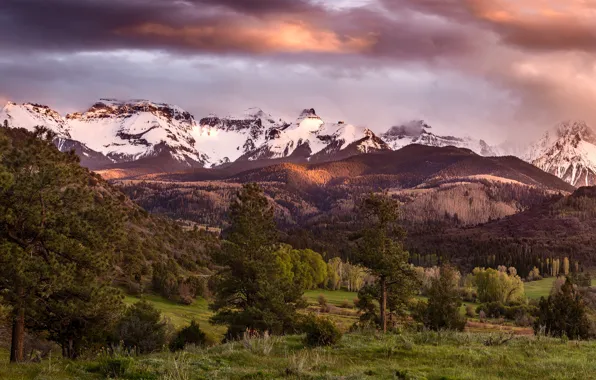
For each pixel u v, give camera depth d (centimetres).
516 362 2073
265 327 4853
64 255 2953
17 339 2727
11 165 2909
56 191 3019
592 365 2014
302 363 1873
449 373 1864
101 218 3195
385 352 2248
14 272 2636
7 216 2692
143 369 1802
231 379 1755
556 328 4306
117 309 3133
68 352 3192
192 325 4428
